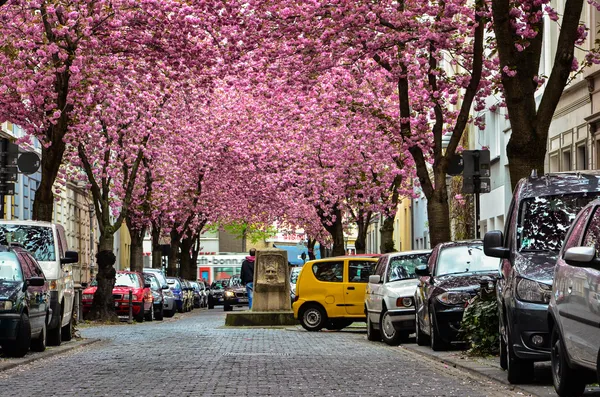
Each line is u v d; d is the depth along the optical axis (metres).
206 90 30.41
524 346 11.48
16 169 23.12
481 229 47.53
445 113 29.02
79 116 31.70
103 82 29.17
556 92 16.97
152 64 28.11
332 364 16.17
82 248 74.75
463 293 18.20
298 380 13.28
